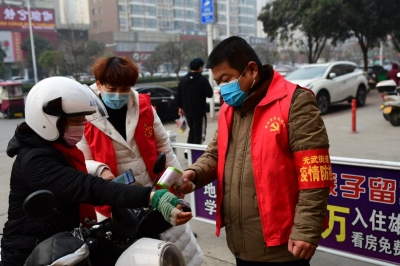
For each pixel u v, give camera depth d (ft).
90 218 5.55
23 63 140.87
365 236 8.57
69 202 5.27
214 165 6.73
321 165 5.14
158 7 223.71
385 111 28.27
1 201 15.80
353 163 8.36
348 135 26.30
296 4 59.06
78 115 5.17
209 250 10.93
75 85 5.24
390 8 57.93
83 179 4.83
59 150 5.35
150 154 7.75
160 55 136.05
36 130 5.10
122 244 5.38
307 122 5.22
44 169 4.90
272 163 5.33
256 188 5.49
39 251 4.47
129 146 7.47
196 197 11.92
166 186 5.60
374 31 62.13
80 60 86.22
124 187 4.79
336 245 9.04
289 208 5.40
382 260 8.43
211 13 35.45
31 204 4.26
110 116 7.55
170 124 37.52
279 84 5.57
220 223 6.23
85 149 7.45
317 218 5.11
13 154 5.27
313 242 5.03
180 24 235.40
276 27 63.72
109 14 209.77
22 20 160.86
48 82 5.17
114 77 6.95
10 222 5.16
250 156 5.64
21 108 48.01
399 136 24.97
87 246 4.70
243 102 5.71
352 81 40.50
